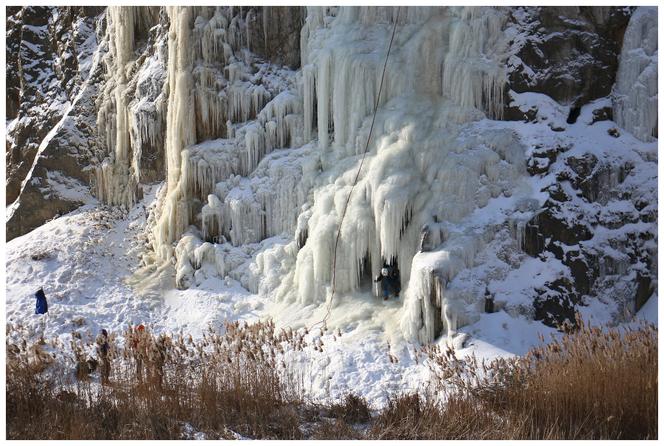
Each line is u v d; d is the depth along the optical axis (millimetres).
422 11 17422
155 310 17312
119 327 16719
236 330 13195
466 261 14938
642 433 10680
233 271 17750
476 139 16109
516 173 15852
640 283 15477
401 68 17047
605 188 15812
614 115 16828
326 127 17609
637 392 10805
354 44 17281
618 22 16875
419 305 14656
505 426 10977
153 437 10797
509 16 16938
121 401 11641
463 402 11539
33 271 18172
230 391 11938
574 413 11023
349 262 16125
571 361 11367
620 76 16859
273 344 13016
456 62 16609
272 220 17828
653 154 16375
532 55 16719
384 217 15586
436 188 15719
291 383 13094
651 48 16703
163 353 12164
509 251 15188
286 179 17672
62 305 17156
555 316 14742
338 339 15062
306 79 17969
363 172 16453
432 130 16438
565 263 15117
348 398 12570
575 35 16781
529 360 12039
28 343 15641
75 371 13328
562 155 15883
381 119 16797
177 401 11633
